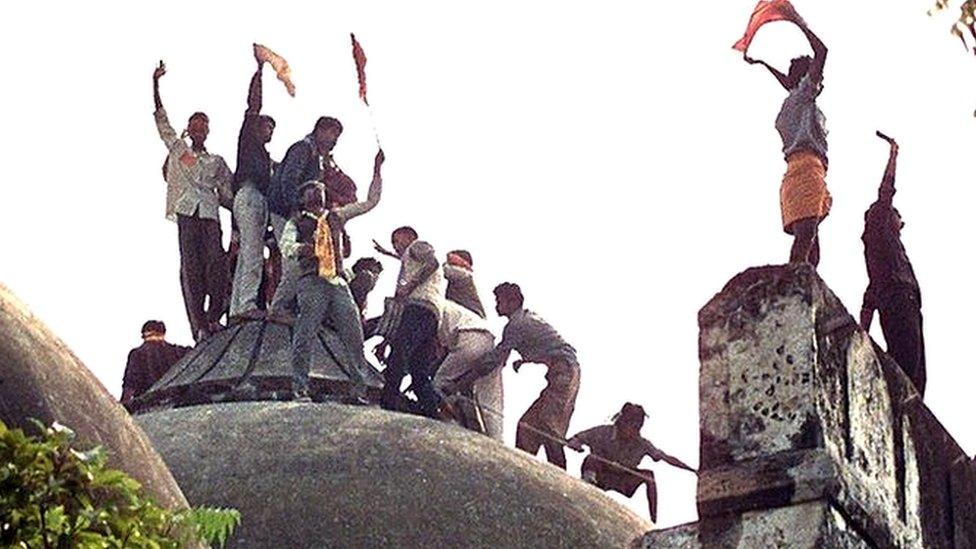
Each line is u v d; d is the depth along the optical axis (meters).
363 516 14.51
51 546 8.60
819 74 14.90
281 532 14.30
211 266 17.94
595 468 17.62
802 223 14.45
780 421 12.03
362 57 18.20
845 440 12.18
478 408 17.62
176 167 18.16
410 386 17.20
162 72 18.44
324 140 17.81
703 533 11.94
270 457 15.00
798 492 11.83
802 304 12.23
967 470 13.40
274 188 17.72
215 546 13.98
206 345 17.20
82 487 8.70
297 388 16.53
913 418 13.01
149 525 8.91
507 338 17.75
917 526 12.71
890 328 14.84
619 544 15.05
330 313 16.91
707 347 12.34
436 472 15.09
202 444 15.20
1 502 8.54
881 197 15.16
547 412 17.78
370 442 15.29
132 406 17.05
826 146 14.70
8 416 10.80
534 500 15.13
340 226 17.12
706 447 12.12
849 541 11.92
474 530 14.64
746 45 15.14
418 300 17.27
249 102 18.12
